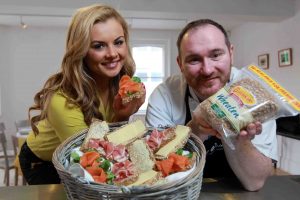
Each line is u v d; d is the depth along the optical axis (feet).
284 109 2.27
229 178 2.98
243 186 2.71
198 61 2.90
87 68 3.66
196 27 2.89
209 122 2.42
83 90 3.51
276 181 2.90
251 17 11.31
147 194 1.78
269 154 2.83
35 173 4.33
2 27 15.20
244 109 2.27
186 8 10.39
